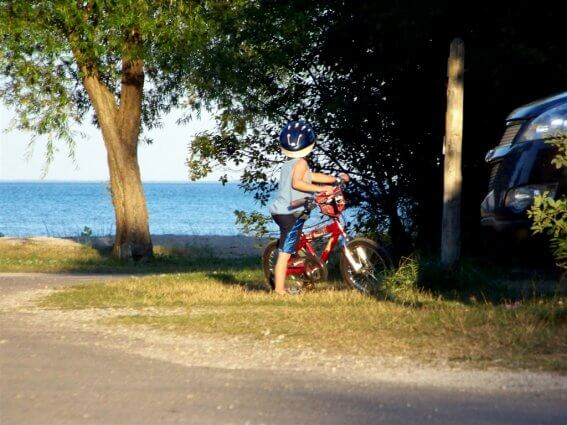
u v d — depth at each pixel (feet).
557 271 46.21
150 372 25.85
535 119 44.96
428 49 66.33
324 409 21.59
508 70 58.80
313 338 30.99
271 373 25.73
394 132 72.08
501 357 27.25
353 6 67.67
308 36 73.61
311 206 43.73
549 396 22.91
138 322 35.55
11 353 28.86
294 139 44.09
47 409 21.59
